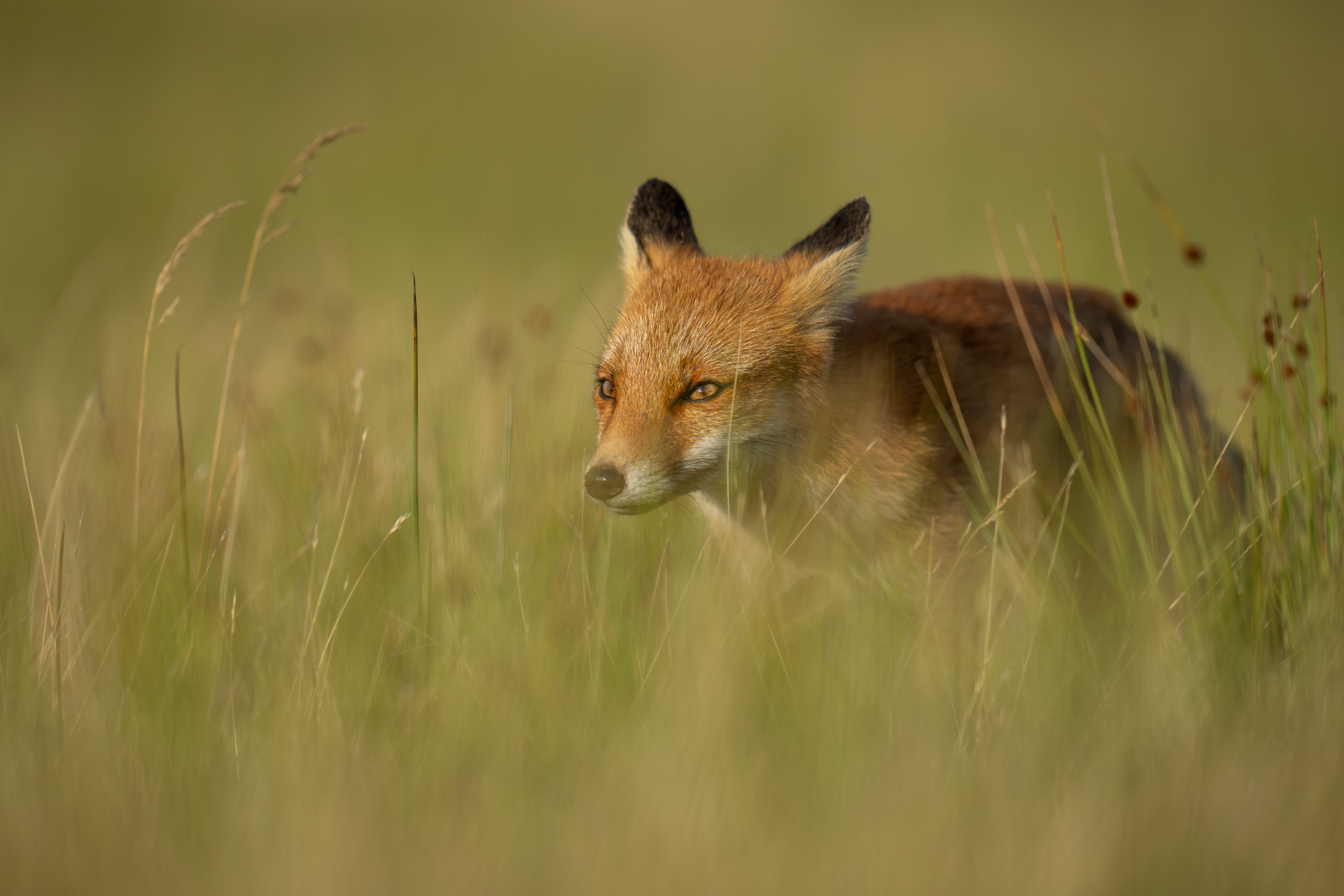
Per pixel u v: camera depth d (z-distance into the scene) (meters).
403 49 42.84
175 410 13.29
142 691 7.70
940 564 9.08
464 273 20.41
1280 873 5.77
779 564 8.98
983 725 7.38
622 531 9.88
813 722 7.18
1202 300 18.92
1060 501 9.64
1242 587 8.36
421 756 7.00
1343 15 43.53
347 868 5.86
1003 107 36.62
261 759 7.01
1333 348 11.52
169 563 9.18
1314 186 28.28
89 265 23.47
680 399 8.76
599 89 39.94
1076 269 21.61
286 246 25.39
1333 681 7.22
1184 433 10.05
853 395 9.09
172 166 30.94
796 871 5.84
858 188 31.47
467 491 10.53
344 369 13.05
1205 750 6.68
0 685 7.85
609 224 27.98
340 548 9.56
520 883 5.85
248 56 40.59
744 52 43.47
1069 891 5.67
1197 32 42.62
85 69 38.25
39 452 11.67
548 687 7.66
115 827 6.19
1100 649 8.16
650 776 6.47
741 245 25.72
